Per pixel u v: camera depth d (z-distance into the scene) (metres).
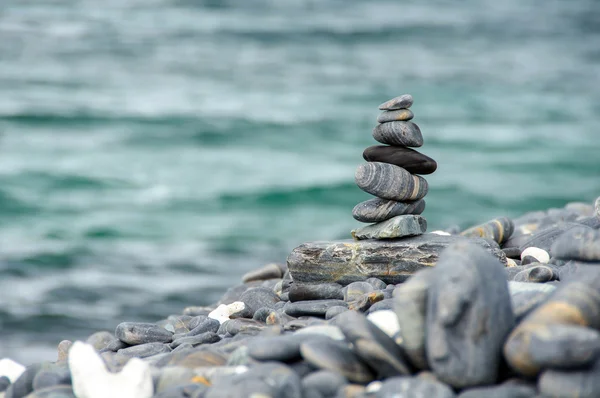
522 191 35.91
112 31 84.88
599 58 81.75
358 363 5.16
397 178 7.74
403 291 5.00
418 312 4.95
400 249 7.86
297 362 5.36
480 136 47.88
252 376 4.88
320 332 5.65
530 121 52.75
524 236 9.62
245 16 98.81
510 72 73.88
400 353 5.12
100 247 26.47
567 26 104.19
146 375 5.39
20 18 85.75
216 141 45.38
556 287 5.61
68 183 36.38
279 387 4.77
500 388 4.59
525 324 4.75
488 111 56.38
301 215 32.03
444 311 4.72
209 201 33.78
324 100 59.25
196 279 22.30
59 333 17.64
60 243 27.02
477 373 4.71
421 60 80.00
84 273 22.89
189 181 37.03
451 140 46.72
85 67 68.88
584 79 70.25
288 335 5.60
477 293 4.77
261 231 29.47
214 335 7.05
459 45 89.25
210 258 25.09
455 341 4.75
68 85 61.12
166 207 32.81
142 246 26.69
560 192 35.91
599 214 8.71
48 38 79.50
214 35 86.94
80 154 41.38
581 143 46.06
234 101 57.75
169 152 42.50
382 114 7.82
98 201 33.62
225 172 38.72
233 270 23.52
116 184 36.44
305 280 8.20
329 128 49.38
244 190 35.41
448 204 33.66
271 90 63.03
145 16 93.44
